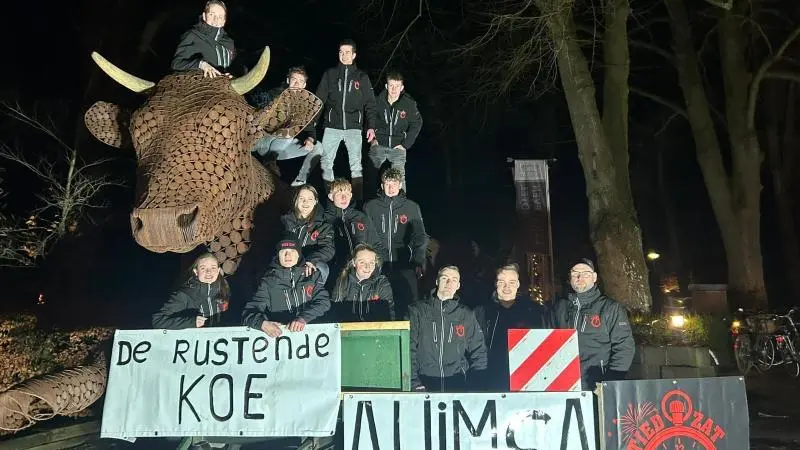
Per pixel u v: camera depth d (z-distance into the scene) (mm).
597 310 6484
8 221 13516
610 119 13539
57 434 7133
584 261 6551
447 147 27797
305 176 9078
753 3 20734
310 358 5902
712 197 18562
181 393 5918
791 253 24734
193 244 6078
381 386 5969
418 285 8211
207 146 6473
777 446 8242
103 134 7590
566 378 5723
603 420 5496
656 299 22469
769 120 25141
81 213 14344
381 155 9250
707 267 34688
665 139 33000
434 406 5676
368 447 5672
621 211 12531
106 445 7336
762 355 13086
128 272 16797
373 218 7898
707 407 5520
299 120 7324
